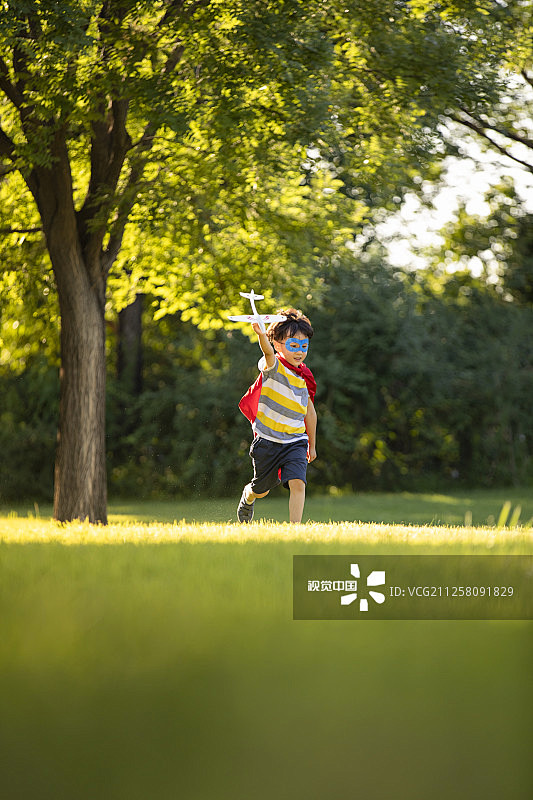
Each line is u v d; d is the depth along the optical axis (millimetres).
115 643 3270
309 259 20500
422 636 3389
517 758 2387
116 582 4754
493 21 18188
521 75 27672
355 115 17531
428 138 19125
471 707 2674
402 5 17531
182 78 16125
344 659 3062
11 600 4156
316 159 18625
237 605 3953
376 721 2549
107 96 15586
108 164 18078
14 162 16797
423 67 17047
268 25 14820
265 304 20547
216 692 2742
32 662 3041
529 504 33000
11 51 16031
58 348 24859
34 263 22125
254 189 18812
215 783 2244
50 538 8391
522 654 3178
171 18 15562
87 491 18406
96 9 14336
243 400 10617
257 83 15258
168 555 5992
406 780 2287
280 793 2232
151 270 21641
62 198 17828
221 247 20250
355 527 9664
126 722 2529
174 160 17891
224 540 7273
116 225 17719
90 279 18625
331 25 16953
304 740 2459
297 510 10305
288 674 2906
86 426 18469
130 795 2217
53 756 2363
